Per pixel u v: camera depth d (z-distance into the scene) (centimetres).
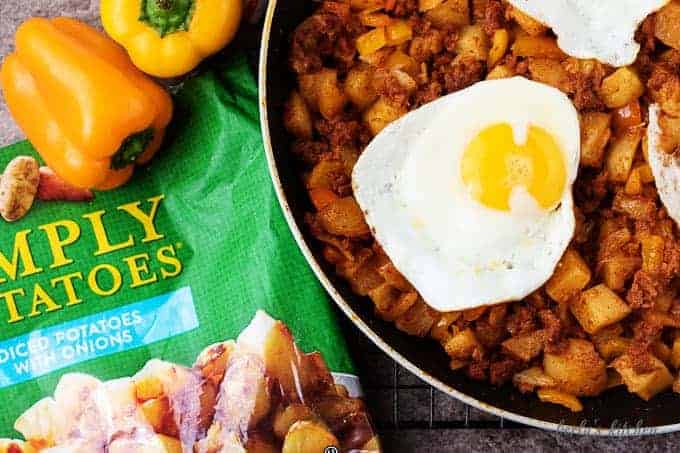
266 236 63
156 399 63
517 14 58
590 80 58
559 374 59
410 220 58
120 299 64
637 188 58
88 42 62
